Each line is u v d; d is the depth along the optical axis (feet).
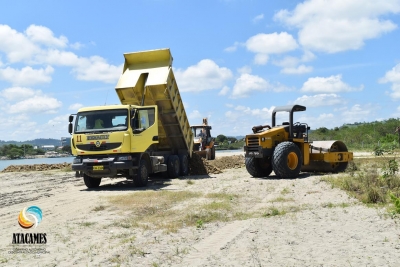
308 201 33.81
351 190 37.55
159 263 19.06
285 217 27.17
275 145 52.01
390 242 20.27
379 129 139.85
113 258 19.95
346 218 25.73
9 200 41.65
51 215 32.50
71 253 21.38
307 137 54.08
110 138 46.98
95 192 45.78
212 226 26.40
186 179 56.29
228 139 202.49
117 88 53.83
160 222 28.02
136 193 41.32
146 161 51.01
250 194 39.11
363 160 71.10
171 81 55.11
